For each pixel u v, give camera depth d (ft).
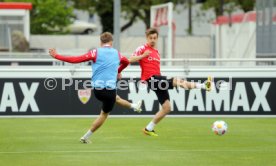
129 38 389.39
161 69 167.43
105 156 104.73
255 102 169.68
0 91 166.81
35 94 167.73
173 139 125.80
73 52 313.12
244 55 292.20
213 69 168.55
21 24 337.11
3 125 151.02
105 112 119.34
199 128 144.66
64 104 168.04
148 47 132.05
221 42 357.20
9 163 97.81
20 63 224.53
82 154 106.83
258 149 112.57
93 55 118.21
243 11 430.20
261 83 169.48
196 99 168.96
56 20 432.25
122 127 146.10
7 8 333.83
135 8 423.64
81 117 168.35
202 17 535.60
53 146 115.96
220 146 116.26
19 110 167.53
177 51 390.01
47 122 157.79
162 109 130.31
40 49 353.92
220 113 169.37
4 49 327.88
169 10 262.06
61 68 167.73
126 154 106.73
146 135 131.75
